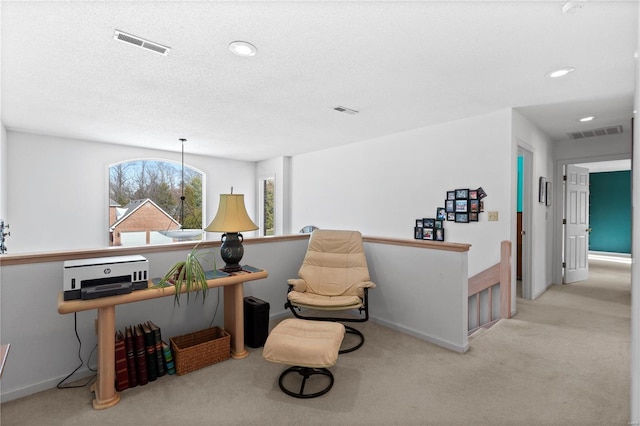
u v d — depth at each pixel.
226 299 2.69
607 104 3.38
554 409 1.90
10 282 2.00
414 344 2.80
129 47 2.20
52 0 1.70
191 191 6.80
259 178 7.33
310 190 6.18
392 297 3.16
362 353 2.63
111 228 5.89
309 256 3.32
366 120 3.98
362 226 5.17
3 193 4.26
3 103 3.34
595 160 4.73
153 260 2.56
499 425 1.77
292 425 1.78
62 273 2.17
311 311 3.61
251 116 3.82
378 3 1.73
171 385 2.16
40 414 1.86
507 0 1.70
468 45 2.17
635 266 0.86
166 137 4.93
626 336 2.96
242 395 2.05
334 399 2.01
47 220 4.83
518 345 2.78
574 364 2.44
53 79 2.73
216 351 2.46
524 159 4.21
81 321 2.24
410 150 4.45
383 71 2.59
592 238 8.05
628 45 2.16
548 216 4.86
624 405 1.93
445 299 2.74
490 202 3.63
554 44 2.16
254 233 7.42
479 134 3.74
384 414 1.87
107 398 1.94
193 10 1.80
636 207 0.85
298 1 1.71
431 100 3.25
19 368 2.03
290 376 2.29
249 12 1.81
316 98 3.21
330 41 2.12
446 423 1.79
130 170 6.25
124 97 3.17
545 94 3.09
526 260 4.21
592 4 1.72
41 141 4.76
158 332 2.26
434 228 4.15
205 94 3.09
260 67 2.51
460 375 2.29
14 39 2.09
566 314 3.59
